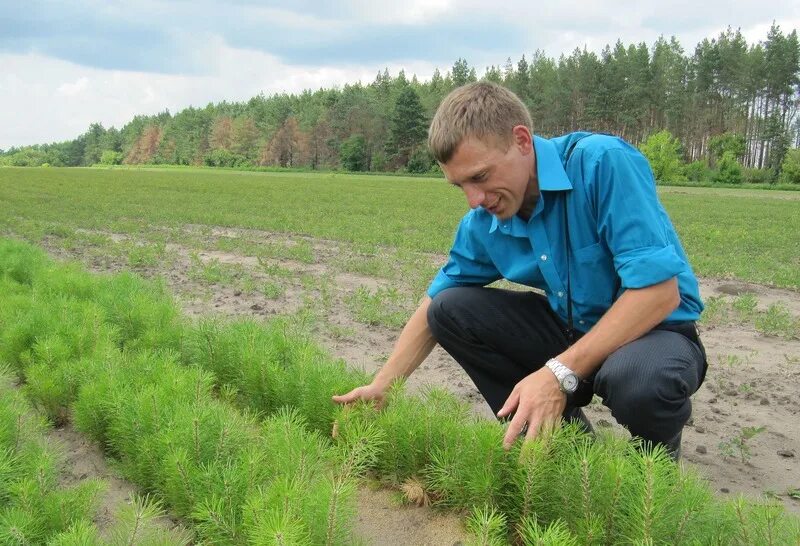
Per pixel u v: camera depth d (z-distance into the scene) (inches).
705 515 94.5
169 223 703.7
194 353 192.9
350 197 1306.6
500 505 113.3
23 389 169.2
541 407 106.9
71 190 1323.8
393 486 132.7
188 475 114.4
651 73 3344.0
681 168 2856.8
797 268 451.5
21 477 117.6
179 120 5570.9
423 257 461.1
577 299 120.3
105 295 237.6
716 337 265.6
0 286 275.0
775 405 188.2
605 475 99.3
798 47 3302.2
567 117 3486.7
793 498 133.3
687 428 171.0
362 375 161.8
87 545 94.0
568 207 114.6
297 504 96.2
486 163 104.9
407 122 3565.5
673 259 106.7
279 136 4296.3
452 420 131.9
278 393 162.1
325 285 354.0
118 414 139.3
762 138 3211.1
